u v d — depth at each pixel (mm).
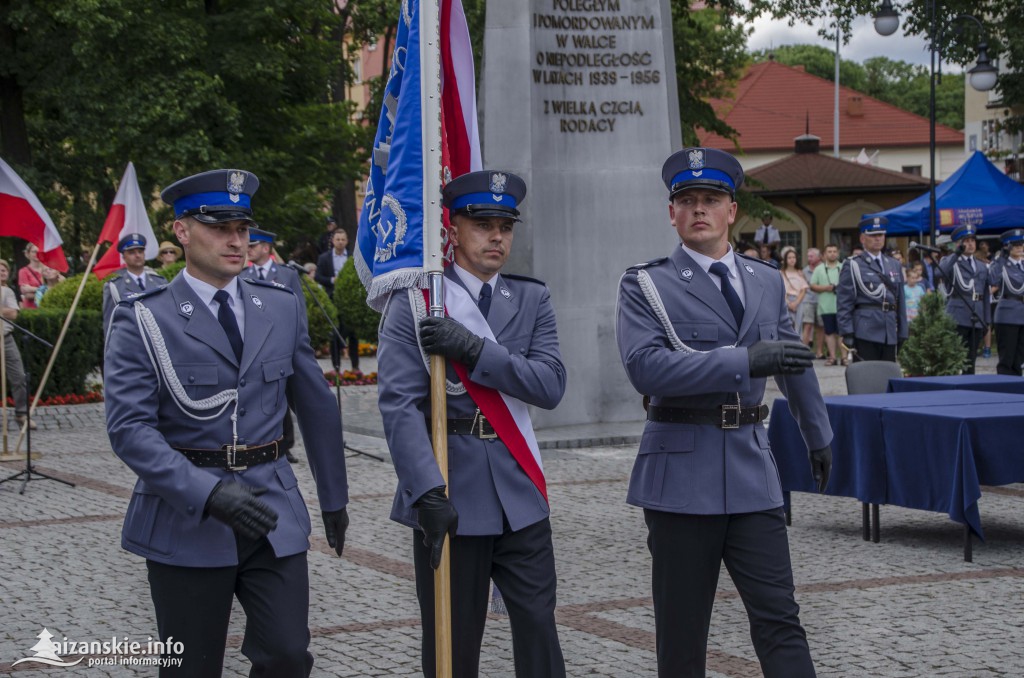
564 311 13555
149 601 6938
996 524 9008
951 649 5848
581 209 13570
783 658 4465
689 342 4734
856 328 13484
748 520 4613
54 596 7047
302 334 4484
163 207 25891
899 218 26578
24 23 26156
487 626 6418
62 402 17031
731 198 4840
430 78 4633
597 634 6168
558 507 9555
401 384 4402
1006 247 19156
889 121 58156
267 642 4047
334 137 30141
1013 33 28406
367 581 7344
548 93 13406
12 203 12281
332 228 27125
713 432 4652
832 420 8570
